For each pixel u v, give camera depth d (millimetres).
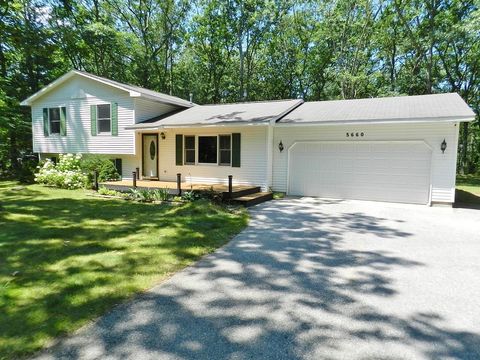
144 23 24422
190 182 13156
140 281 3879
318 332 2867
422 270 4430
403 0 21109
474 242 5840
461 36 18547
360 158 10781
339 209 9102
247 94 25906
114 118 13922
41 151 16109
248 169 12000
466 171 24234
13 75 19469
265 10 23109
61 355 2475
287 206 9562
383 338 2789
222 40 25516
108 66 23797
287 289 3771
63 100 15148
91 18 21812
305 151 11578
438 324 3035
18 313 3053
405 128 10047
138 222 7012
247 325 2965
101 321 2979
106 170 13516
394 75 23781
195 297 3525
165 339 2717
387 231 6621
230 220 7332
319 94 26859
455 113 9062
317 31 23578
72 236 5828
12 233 6004
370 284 3947
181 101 16094
